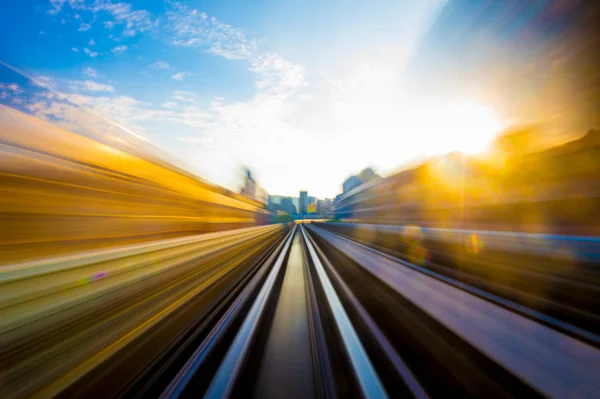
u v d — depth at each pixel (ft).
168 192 31.58
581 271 14.03
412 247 37.09
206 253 29.04
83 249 17.37
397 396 8.37
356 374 9.53
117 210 21.49
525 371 9.30
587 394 8.11
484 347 11.01
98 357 9.86
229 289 20.71
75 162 17.62
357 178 97.76
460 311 14.69
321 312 16.44
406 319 14.42
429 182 36.65
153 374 9.41
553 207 16.72
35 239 14.08
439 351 11.02
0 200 12.82
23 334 9.05
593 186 14.94
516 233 18.49
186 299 17.10
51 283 11.00
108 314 12.28
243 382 9.60
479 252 22.58
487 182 22.97
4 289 9.39
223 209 56.08
